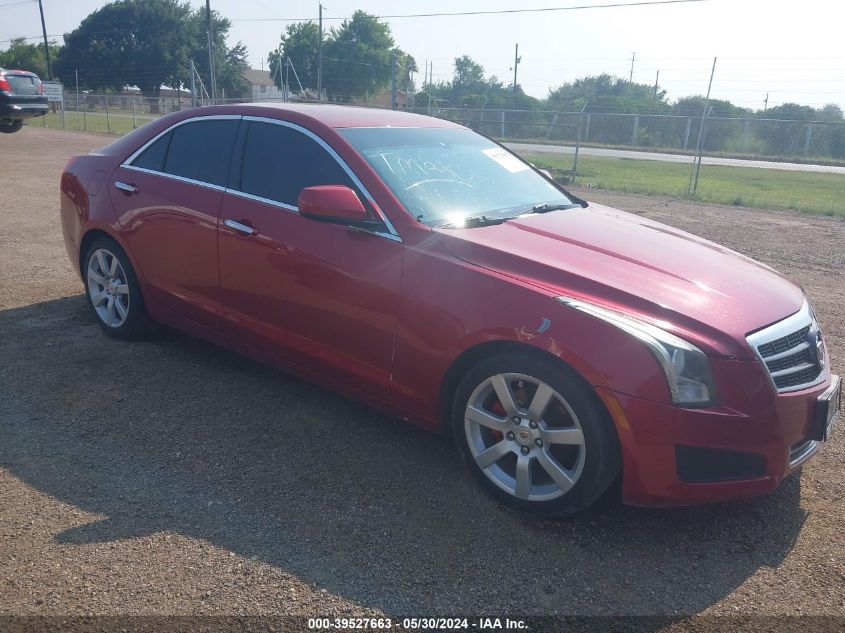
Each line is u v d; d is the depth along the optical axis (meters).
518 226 3.74
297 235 3.83
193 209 4.33
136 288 4.86
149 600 2.63
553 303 3.05
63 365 4.66
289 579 2.77
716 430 2.87
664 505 2.99
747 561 2.99
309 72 69.19
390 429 3.99
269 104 4.46
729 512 3.33
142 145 4.84
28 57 73.88
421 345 3.40
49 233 8.59
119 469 3.49
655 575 2.88
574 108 42.97
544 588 2.78
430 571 2.85
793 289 3.63
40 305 5.84
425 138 4.34
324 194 3.49
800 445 3.21
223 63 72.69
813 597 2.79
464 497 3.36
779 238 10.43
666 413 2.85
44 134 25.92
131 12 69.31
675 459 2.89
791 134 34.22
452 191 3.95
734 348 2.93
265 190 4.08
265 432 3.90
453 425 3.43
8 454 3.58
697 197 15.11
